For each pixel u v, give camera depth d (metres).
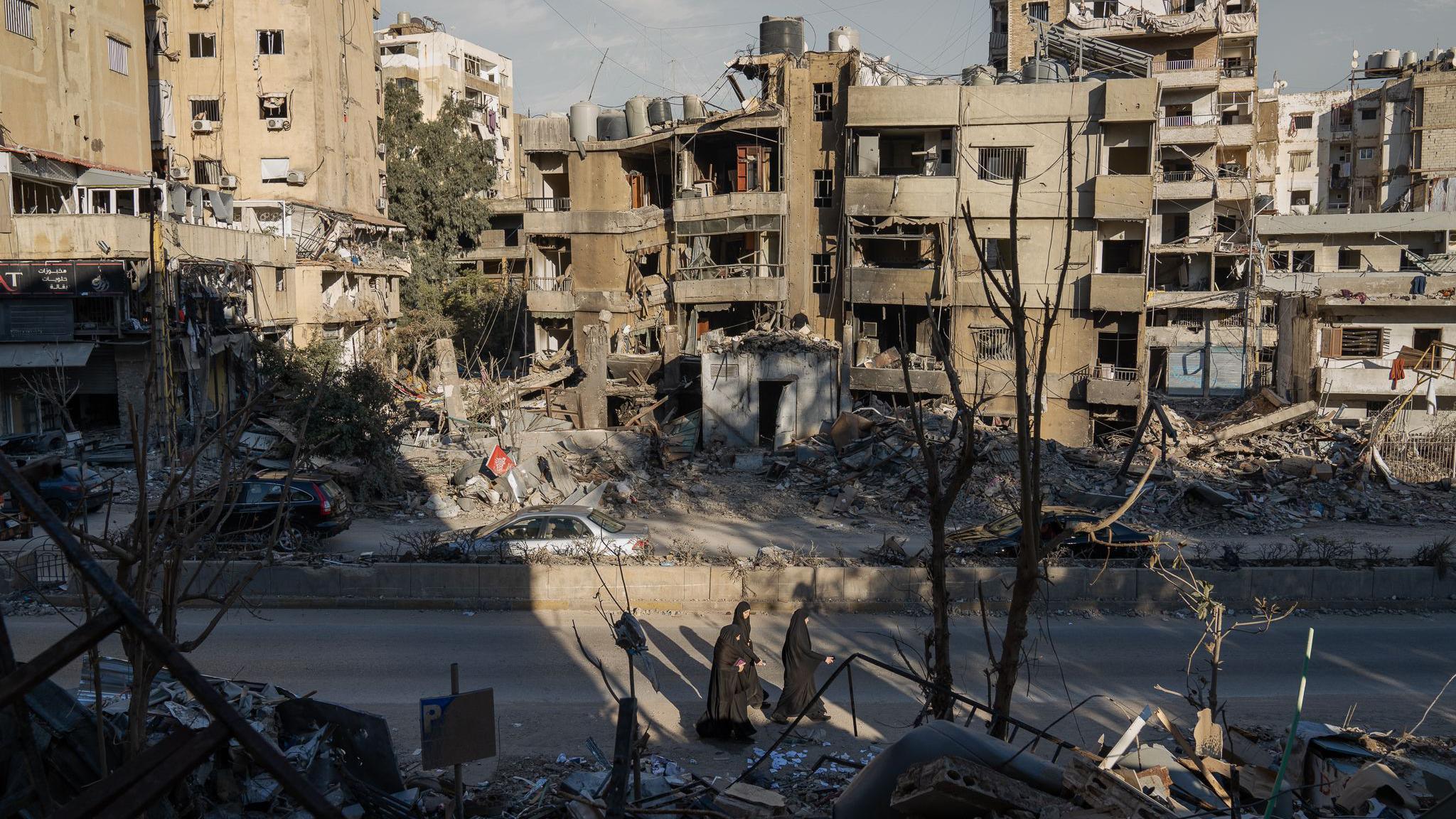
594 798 9.45
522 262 63.91
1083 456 31.50
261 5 45.38
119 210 34.72
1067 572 18.31
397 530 24.45
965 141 40.41
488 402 40.28
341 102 49.69
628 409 39.88
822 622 17.47
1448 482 30.23
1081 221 39.78
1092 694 14.05
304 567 17.84
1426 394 37.38
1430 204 59.91
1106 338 40.88
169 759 2.97
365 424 28.03
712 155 46.47
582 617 17.48
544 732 12.31
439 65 72.81
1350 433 34.00
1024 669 15.02
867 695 13.97
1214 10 57.62
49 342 29.34
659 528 25.55
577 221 46.62
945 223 40.44
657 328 44.75
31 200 31.89
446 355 42.75
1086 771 6.99
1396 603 18.73
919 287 40.66
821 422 34.34
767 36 46.62
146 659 7.03
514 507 26.91
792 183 43.12
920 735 7.66
